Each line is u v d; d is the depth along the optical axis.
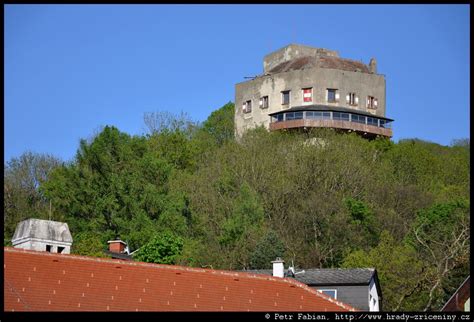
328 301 57.56
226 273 57.38
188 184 130.75
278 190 128.62
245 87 180.00
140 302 53.41
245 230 113.31
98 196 126.62
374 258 104.31
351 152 144.12
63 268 53.88
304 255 113.94
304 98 173.12
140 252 104.56
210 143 164.12
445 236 110.19
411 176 147.38
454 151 164.50
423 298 98.56
